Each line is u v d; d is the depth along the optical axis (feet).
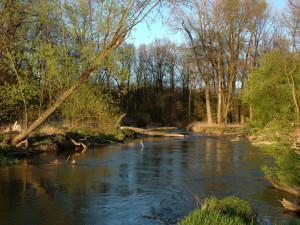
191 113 185.68
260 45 133.08
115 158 54.08
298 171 32.30
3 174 37.83
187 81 194.70
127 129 111.34
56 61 39.24
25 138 53.01
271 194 31.55
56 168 42.86
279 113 83.92
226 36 125.80
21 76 41.52
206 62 127.24
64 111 45.83
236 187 34.37
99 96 46.50
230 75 131.23
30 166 43.62
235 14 122.21
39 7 38.50
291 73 79.77
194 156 58.34
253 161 52.44
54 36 41.93
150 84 179.32
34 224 21.97
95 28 37.55
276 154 33.53
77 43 38.99
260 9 119.75
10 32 40.11
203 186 34.68
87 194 30.17
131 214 24.56
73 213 24.49
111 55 37.06
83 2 37.91
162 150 67.21
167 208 26.30
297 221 22.25
